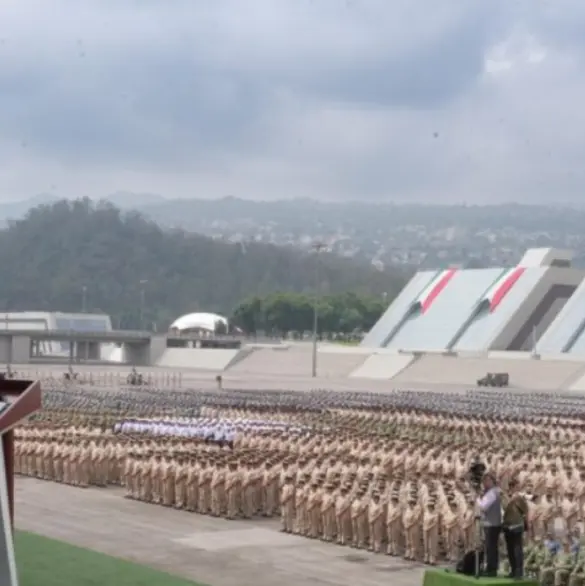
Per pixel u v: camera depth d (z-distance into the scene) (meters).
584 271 185.12
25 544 33.03
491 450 50.62
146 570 29.80
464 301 189.00
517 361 151.75
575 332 163.75
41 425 55.47
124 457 46.12
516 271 186.88
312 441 51.41
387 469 42.88
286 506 37.16
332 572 31.06
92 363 189.12
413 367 161.50
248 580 29.45
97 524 37.62
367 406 79.81
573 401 101.31
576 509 36.00
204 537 35.84
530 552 28.98
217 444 49.56
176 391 103.44
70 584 27.50
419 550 32.91
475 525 31.84
